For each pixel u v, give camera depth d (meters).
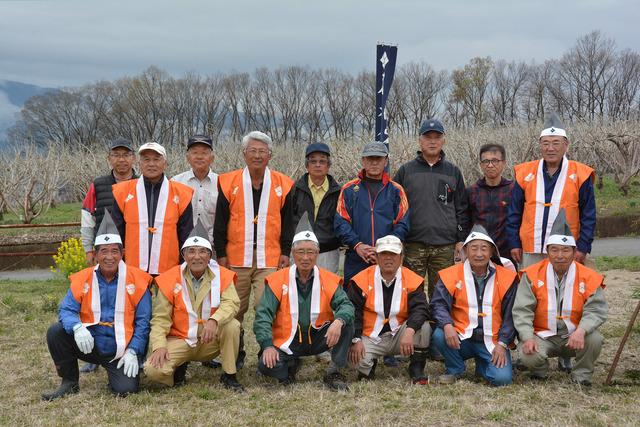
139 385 5.49
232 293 5.39
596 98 57.31
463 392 5.09
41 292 11.36
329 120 60.97
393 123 51.22
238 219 6.01
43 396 5.19
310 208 6.14
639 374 5.50
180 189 5.90
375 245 5.96
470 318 5.41
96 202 6.12
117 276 5.26
